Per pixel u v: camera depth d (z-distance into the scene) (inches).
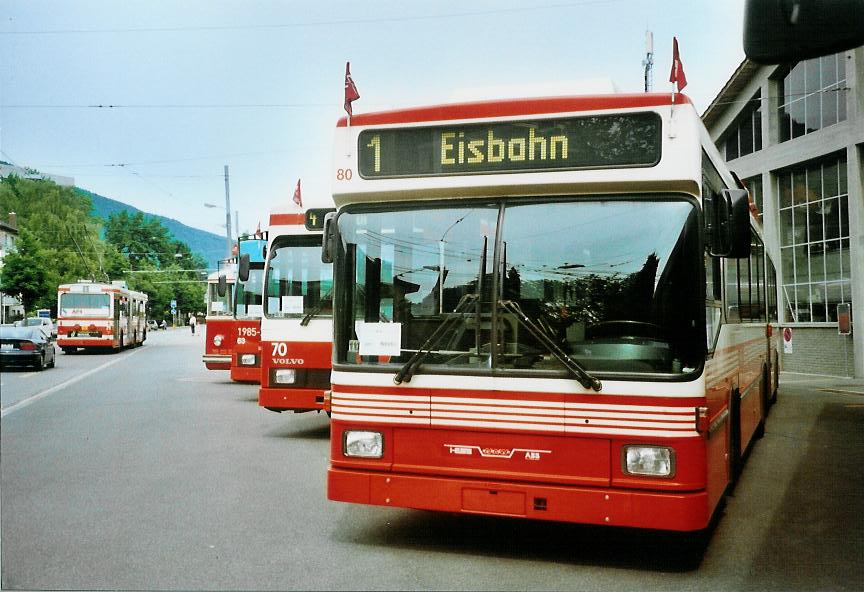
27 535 239.6
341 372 223.0
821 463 372.8
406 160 223.5
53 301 2156.7
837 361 909.2
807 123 946.7
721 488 234.7
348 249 227.9
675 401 194.1
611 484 197.2
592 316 203.2
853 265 863.1
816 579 201.3
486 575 202.2
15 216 3122.5
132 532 243.1
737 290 294.7
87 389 743.1
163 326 4350.4
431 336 215.5
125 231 5369.1
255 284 647.8
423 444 213.5
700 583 197.5
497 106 216.2
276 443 417.7
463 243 215.8
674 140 202.5
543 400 203.2
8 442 421.7
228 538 236.7
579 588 192.4
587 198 208.1
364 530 245.9
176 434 451.2
